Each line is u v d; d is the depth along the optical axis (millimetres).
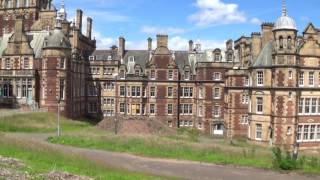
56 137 64500
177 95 110000
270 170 48719
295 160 50125
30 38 102375
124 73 112125
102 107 114062
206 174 45719
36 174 28656
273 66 70938
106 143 61156
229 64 106500
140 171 44719
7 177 26391
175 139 66312
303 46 71688
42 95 93750
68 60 95312
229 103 89188
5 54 97875
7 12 118938
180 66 112250
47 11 112375
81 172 34125
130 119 86875
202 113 107688
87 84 113750
